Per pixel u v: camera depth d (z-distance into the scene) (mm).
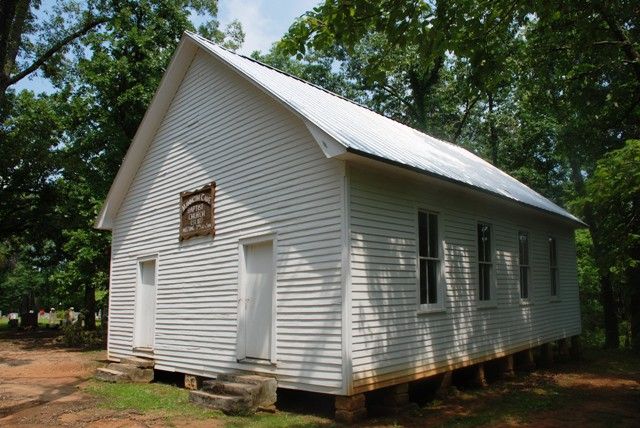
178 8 23484
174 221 12438
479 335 11500
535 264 14773
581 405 9891
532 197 15367
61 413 9016
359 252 8500
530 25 14852
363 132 9961
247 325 10141
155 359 12484
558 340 16062
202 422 8242
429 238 10375
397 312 9117
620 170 11391
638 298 19594
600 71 14836
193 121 12227
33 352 19953
